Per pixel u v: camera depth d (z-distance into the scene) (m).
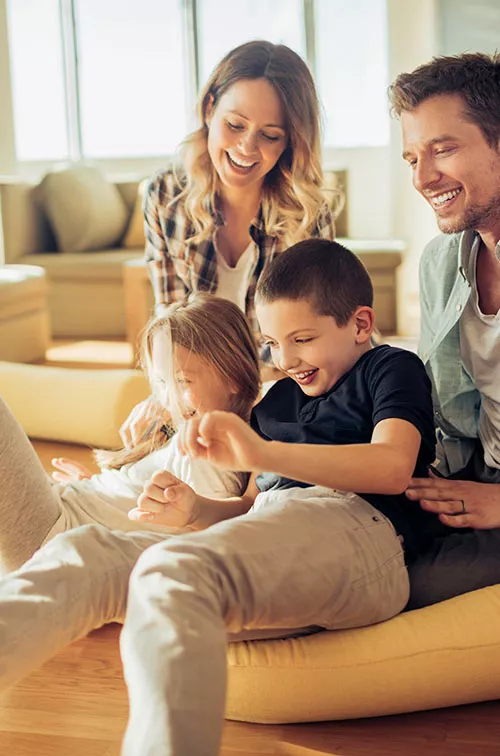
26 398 2.96
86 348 4.99
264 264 2.57
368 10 6.52
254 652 1.52
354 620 1.50
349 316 1.62
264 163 2.37
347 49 6.61
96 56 6.90
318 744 1.46
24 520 1.75
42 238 5.57
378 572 1.48
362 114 6.67
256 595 1.33
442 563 1.66
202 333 1.81
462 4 5.98
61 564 1.41
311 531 1.42
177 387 1.82
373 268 5.02
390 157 6.19
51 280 5.30
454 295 1.85
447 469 1.97
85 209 5.43
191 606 1.20
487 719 1.51
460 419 1.94
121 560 1.46
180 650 1.14
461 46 6.03
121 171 6.98
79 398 2.88
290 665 1.49
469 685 1.49
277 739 1.48
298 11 6.62
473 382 1.87
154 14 6.79
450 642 1.49
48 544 1.47
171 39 6.80
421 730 1.49
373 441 1.48
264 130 2.33
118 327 5.29
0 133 6.32
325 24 6.61
